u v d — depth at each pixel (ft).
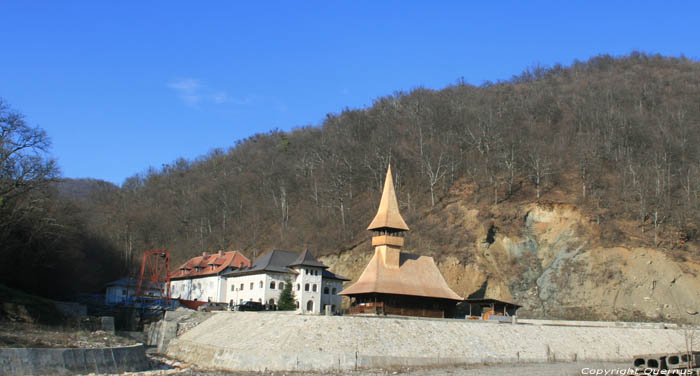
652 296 319.88
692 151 432.25
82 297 391.04
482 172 429.38
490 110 532.32
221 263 409.28
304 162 565.94
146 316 329.11
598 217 358.64
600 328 262.88
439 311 274.77
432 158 459.73
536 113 540.93
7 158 251.19
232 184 602.03
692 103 509.76
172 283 448.65
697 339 260.21
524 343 233.96
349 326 216.33
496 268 355.77
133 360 200.23
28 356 166.09
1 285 273.95
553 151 435.94
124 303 353.72
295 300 324.39
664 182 387.14
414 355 207.31
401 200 437.17
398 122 578.66
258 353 204.64
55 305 280.10
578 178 403.13
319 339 207.82
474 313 336.08
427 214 402.93
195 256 514.27
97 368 182.50
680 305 312.91
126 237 560.61
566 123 503.20
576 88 618.03
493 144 457.68
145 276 484.33
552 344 238.07
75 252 398.62
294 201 516.32
